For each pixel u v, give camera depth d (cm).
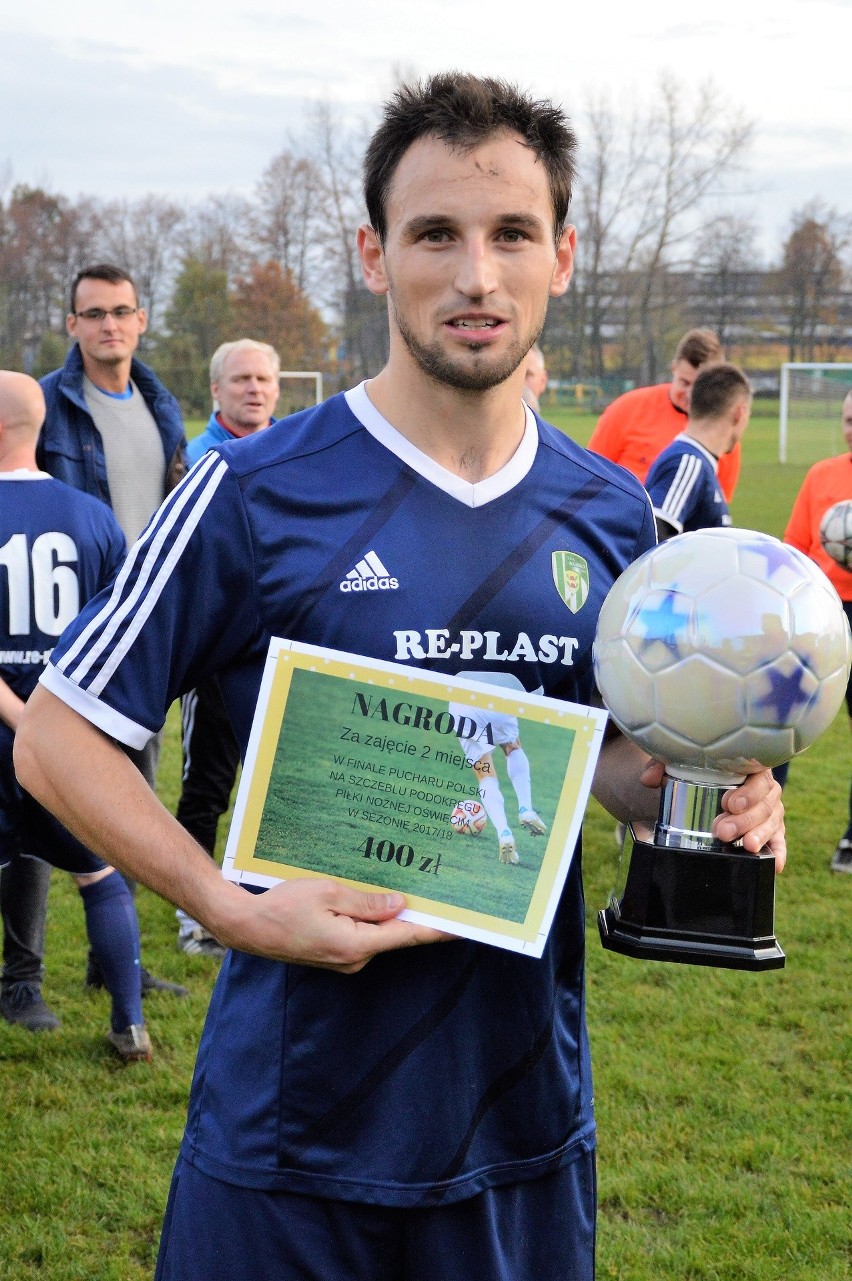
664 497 427
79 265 4266
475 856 124
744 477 2345
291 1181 129
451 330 126
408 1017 130
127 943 326
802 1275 245
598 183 3919
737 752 125
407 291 127
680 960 130
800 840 514
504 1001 135
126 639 129
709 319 4306
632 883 132
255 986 135
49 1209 265
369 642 130
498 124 124
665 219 3959
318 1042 130
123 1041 326
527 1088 138
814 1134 296
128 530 403
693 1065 328
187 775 404
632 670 126
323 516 133
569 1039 144
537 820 124
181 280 4134
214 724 396
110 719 129
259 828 125
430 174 124
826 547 491
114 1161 282
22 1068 324
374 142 131
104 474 396
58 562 323
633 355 4069
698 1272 248
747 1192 272
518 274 126
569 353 4047
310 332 4200
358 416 137
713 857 129
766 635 120
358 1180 129
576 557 139
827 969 389
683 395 550
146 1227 261
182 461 418
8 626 320
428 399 132
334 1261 131
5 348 4147
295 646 124
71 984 377
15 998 349
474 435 135
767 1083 318
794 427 3331
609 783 156
